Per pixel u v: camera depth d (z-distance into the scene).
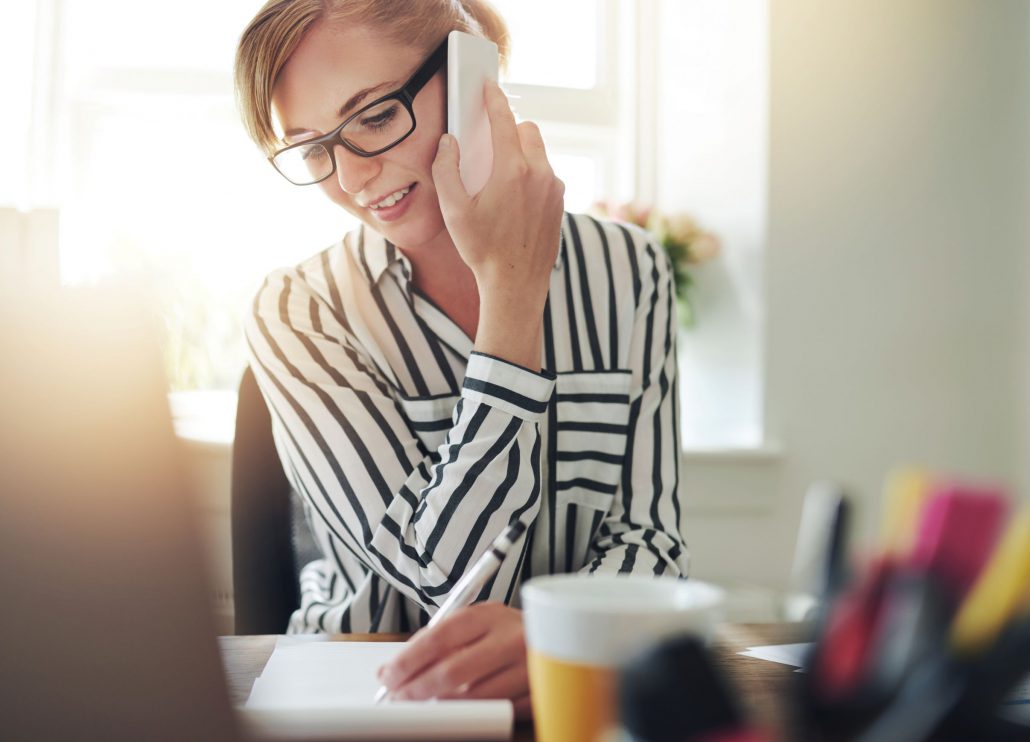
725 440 2.12
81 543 0.33
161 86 2.06
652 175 2.32
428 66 0.95
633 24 2.31
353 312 1.05
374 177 0.96
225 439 1.75
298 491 1.07
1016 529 0.28
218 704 0.34
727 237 2.13
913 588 0.29
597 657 0.40
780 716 0.53
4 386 0.33
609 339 1.09
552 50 2.33
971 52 2.18
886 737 0.28
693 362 2.22
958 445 2.16
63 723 0.33
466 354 1.04
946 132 2.16
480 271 0.89
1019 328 2.20
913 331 2.13
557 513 1.02
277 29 0.92
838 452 2.07
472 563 0.84
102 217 2.04
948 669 0.28
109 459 0.33
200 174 2.08
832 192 2.08
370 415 0.96
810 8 2.07
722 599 0.40
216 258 2.07
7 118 2.02
